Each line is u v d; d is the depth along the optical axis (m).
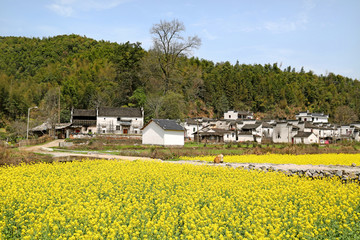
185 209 11.90
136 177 18.53
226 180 17.88
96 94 89.50
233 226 10.36
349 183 17.50
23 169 21.69
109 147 46.34
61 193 14.07
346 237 9.74
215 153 38.66
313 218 10.82
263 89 139.75
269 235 9.70
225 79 132.38
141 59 78.00
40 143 56.12
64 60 137.38
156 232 9.55
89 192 14.64
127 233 9.86
